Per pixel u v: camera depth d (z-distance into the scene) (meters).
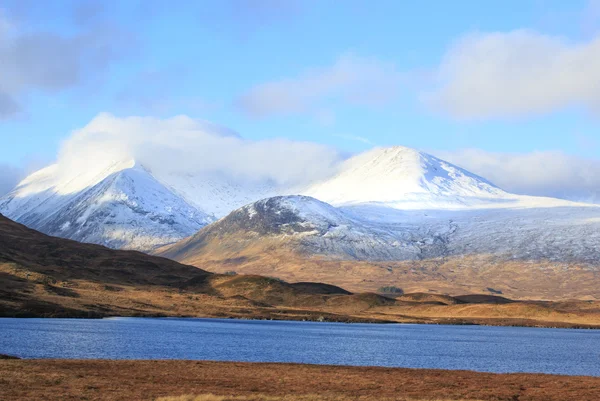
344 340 121.94
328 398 49.94
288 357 88.31
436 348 111.38
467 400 52.09
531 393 57.03
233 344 102.50
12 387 49.25
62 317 149.25
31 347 84.44
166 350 89.12
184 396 46.69
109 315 162.50
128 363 66.50
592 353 110.06
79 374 57.28
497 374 69.06
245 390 53.94
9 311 145.12
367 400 49.84
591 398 55.44
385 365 84.06
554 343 132.62
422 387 58.56
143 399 47.25
